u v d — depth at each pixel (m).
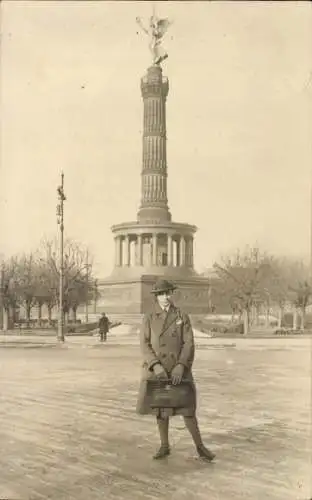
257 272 20.94
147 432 7.11
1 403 9.54
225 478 4.99
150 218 43.62
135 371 15.01
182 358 5.61
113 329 36.53
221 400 9.89
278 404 9.27
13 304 33.28
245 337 27.50
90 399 10.08
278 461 5.55
